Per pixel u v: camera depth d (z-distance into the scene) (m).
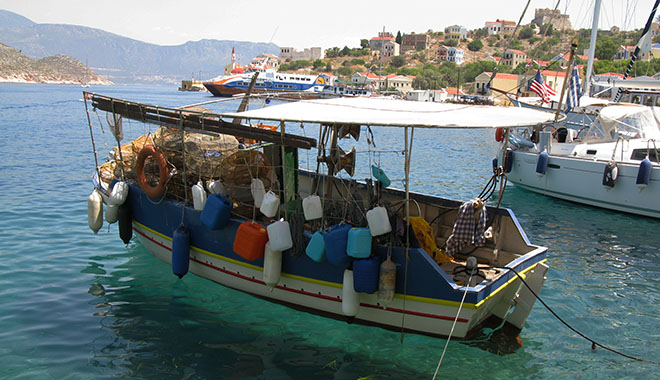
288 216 7.59
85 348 6.53
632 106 16.48
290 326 7.24
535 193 16.89
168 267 9.26
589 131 16.78
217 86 88.25
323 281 6.89
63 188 15.22
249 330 7.12
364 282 6.25
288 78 89.69
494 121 6.12
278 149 7.93
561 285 9.09
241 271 7.65
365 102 8.02
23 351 6.39
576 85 20.05
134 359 6.32
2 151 22.09
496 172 7.50
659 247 11.38
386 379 6.08
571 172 15.40
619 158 14.81
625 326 7.57
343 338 6.95
